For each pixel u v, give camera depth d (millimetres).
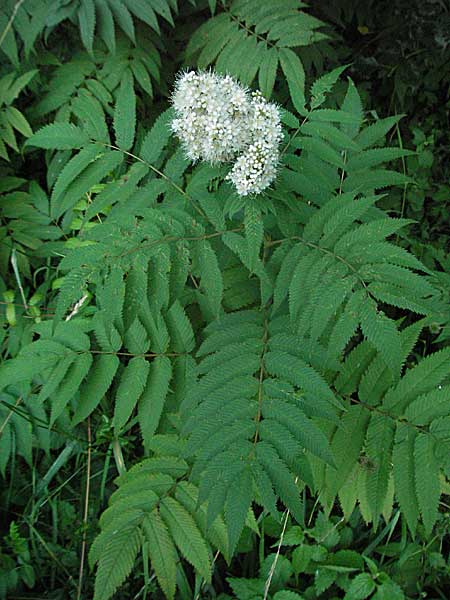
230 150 562
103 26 729
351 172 680
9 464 819
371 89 1094
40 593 776
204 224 596
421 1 1023
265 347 565
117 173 794
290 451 505
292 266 561
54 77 809
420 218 1035
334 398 526
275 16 779
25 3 718
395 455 588
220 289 551
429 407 592
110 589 592
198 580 730
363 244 536
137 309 519
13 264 773
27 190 879
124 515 616
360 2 1016
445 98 1087
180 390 644
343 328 504
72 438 776
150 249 534
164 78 883
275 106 560
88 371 641
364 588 726
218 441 511
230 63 769
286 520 737
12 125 808
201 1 842
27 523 790
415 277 510
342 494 650
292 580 782
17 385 750
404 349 648
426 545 785
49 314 782
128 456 811
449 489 677
